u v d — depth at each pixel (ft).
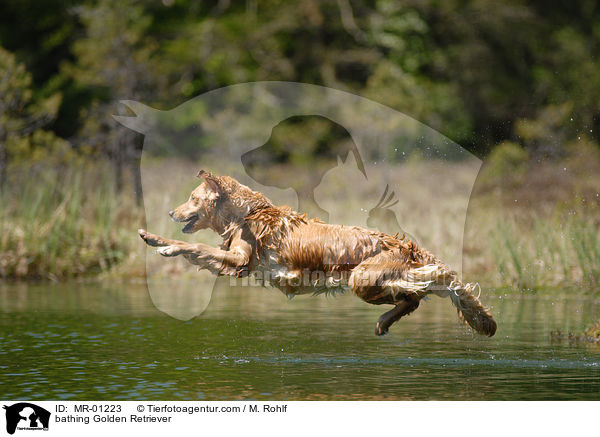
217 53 370.73
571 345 110.52
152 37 360.07
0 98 236.43
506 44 395.75
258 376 93.09
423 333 119.96
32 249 190.39
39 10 373.40
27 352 105.50
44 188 203.41
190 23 385.50
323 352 106.42
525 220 195.42
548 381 90.68
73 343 111.86
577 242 169.37
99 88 338.54
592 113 350.84
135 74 298.97
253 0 389.19
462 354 104.83
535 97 377.71
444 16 394.32
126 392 86.12
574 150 277.03
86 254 195.52
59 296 159.43
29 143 238.89
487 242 187.01
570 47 387.96
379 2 391.04
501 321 129.70
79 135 291.38
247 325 127.34
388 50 392.88
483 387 88.12
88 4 335.26
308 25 386.73
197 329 123.44
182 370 96.02
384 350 107.55
